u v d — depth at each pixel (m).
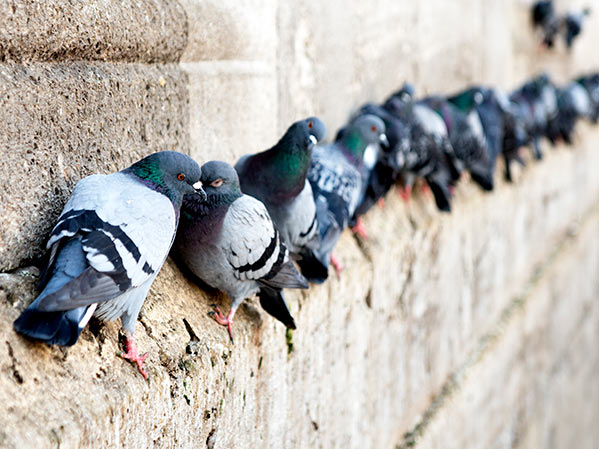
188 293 3.39
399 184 6.49
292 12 4.89
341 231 4.57
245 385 3.46
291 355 4.02
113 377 2.54
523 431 11.20
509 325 9.62
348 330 4.90
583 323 16.05
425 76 7.88
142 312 2.95
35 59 2.62
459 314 7.73
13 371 2.23
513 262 10.05
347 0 5.77
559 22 14.45
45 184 2.64
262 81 4.57
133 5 3.17
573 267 14.12
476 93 7.61
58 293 2.16
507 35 11.30
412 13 7.28
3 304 2.36
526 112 10.76
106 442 2.38
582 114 13.83
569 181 13.73
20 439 2.07
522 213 10.23
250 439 3.59
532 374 11.45
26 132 2.53
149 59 3.37
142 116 3.27
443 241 6.87
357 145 4.98
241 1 4.19
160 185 2.71
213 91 3.97
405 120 6.05
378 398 5.67
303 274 4.25
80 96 2.81
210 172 3.19
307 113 5.30
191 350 3.03
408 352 6.29
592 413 17.97
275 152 3.84
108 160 3.02
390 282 5.63
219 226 3.20
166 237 2.58
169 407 2.77
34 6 2.54
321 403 4.57
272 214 3.90
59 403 2.28
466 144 7.36
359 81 6.20
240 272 3.28
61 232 2.34
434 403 7.17
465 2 9.01
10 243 2.49
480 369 8.31
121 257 2.37
